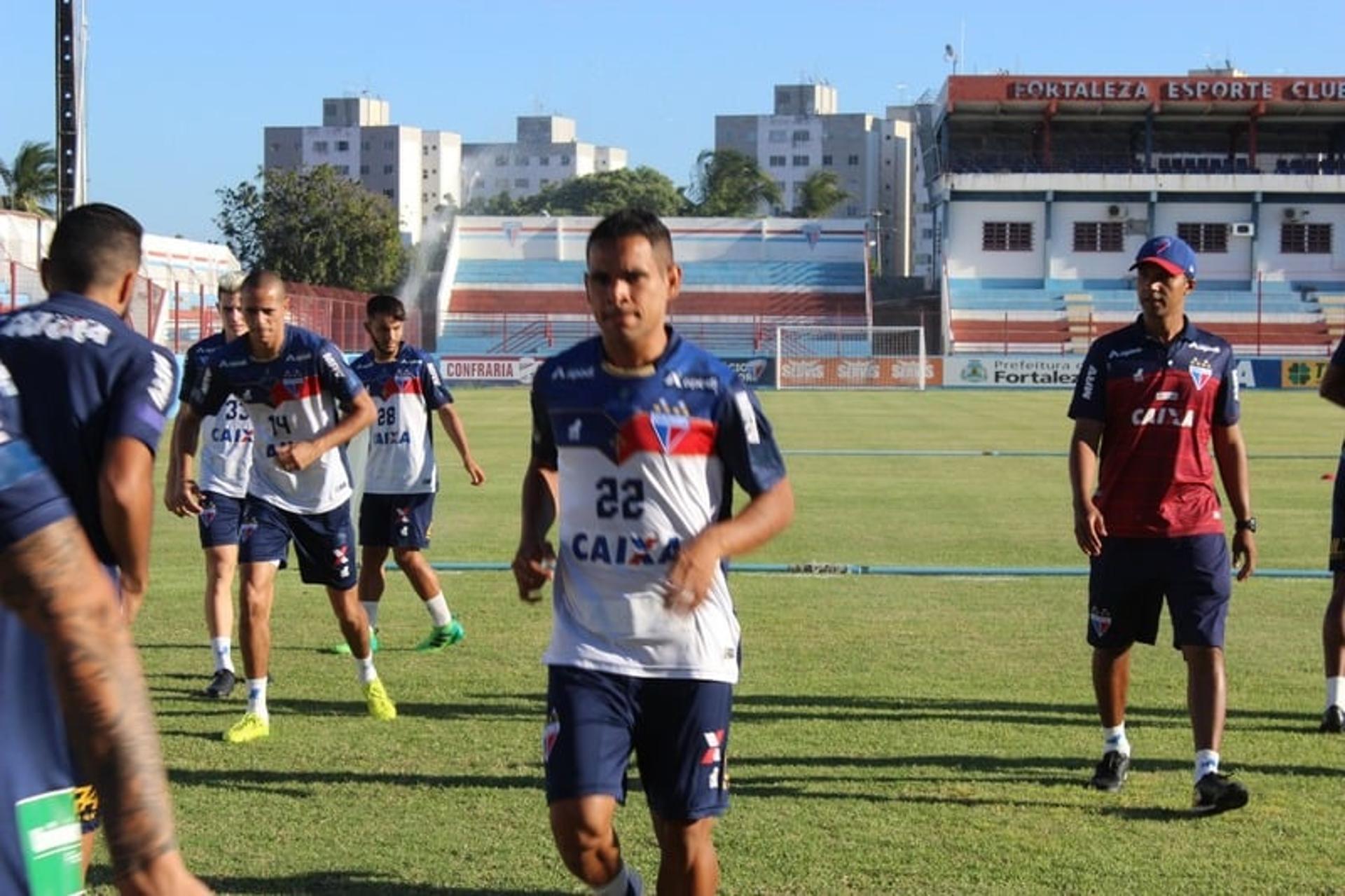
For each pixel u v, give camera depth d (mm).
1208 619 6758
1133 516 6879
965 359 56250
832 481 22531
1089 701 8906
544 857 6137
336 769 7438
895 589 12961
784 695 8992
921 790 7090
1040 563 14547
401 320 10453
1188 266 6867
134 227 4926
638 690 4723
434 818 6656
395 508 10438
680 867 4816
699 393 4703
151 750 2576
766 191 110812
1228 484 7082
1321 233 65938
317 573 8391
